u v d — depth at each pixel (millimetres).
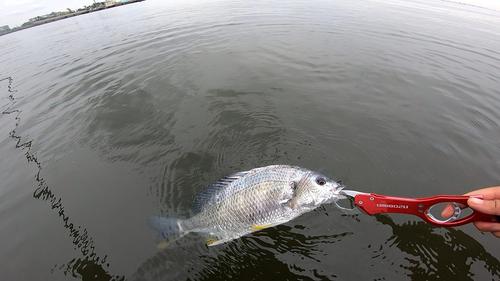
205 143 621
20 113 808
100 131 685
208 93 831
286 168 417
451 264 372
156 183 526
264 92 827
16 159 617
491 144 569
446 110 694
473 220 347
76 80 991
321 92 812
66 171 568
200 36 1397
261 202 393
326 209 453
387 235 412
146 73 990
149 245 423
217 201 401
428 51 1070
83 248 423
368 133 623
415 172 510
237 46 1215
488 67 918
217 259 403
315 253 398
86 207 486
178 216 463
